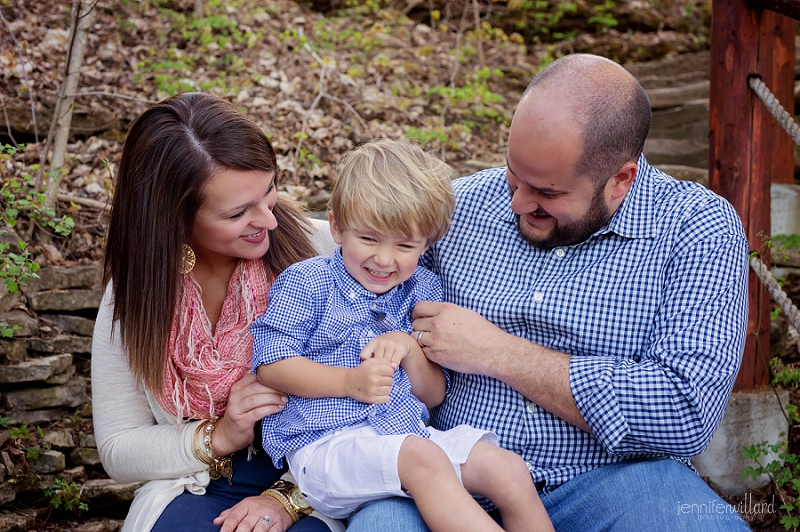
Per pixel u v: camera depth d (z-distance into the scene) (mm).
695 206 2105
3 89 4668
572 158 1945
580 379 1992
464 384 2252
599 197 2045
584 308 2123
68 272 3637
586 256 2164
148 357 2150
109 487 3041
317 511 2107
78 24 4102
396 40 6812
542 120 1942
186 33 5941
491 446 1967
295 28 6602
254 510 2043
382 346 2066
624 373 1978
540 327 2188
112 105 4965
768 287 2873
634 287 2098
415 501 1855
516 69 6836
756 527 2805
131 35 5855
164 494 2152
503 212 2318
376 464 1895
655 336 2051
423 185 2041
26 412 3158
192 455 2152
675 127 5926
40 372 3146
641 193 2164
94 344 2287
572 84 1959
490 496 1935
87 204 4145
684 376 1944
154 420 2363
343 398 2047
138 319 2133
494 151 5473
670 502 1939
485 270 2287
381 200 1995
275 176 2174
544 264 2215
